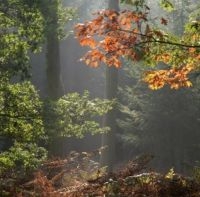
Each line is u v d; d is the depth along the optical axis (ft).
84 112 43.55
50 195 19.79
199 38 21.09
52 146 55.67
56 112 40.06
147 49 20.42
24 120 34.17
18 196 19.69
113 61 20.90
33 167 32.30
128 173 22.06
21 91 34.42
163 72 22.44
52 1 44.16
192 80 74.64
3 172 25.29
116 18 19.74
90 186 20.22
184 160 88.94
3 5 35.22
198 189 19.84
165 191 19.57
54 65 62.28
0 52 33.68
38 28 35.78
